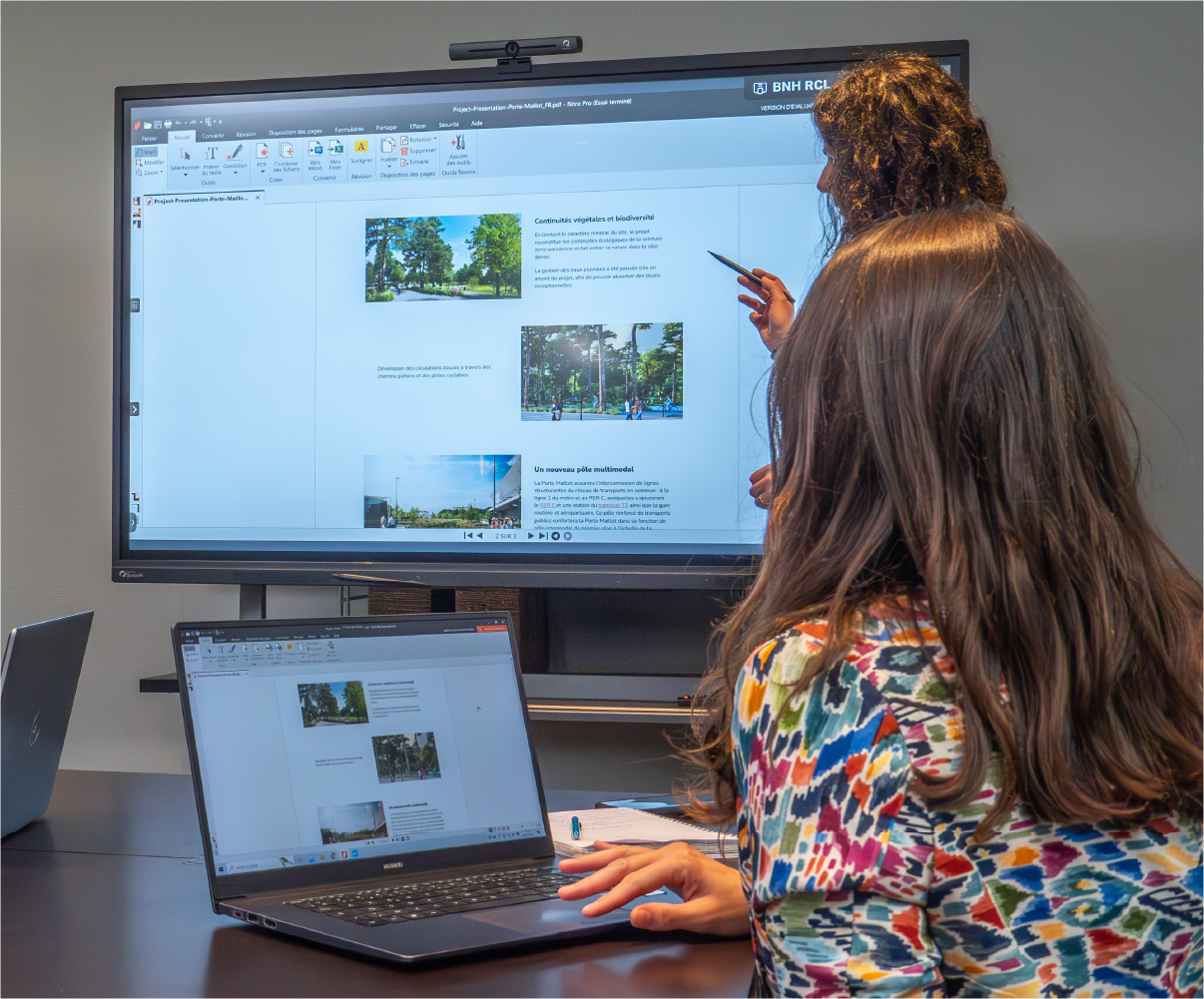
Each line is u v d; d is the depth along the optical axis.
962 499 0.57
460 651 1.08
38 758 1.25
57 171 2.42
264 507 2.22
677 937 0.86
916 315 0.60
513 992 0.74
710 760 0.74
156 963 0.80
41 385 2.42
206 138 2.23
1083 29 2.09
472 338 2.17
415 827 0.99
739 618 0.67
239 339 2.23
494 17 2.28
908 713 0.55
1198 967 0.58
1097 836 0.55
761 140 2.09
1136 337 2.07
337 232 2.21
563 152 2.15
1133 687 0.56
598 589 2.22
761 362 2.09
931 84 1.33
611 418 2.14
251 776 0.94
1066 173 2.09
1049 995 0.54
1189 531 2.03
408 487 2.19
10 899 0.97
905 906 0.54
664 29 2.22
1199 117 2.05
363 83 2.19
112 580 2.24
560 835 1.09
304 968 0.79
